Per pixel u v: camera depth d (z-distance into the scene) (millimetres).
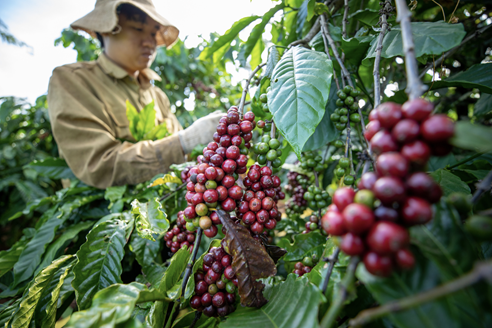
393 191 361
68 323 518
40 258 1259
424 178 365
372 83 1504
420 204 362
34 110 3348
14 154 3115
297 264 867
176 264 774
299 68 820
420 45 718
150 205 1027
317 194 1057
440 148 385
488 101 1257
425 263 445
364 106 1621
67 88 1757
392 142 400
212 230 700
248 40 1582
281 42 1633
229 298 701
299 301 591
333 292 594
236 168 724
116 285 626
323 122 1122
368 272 422
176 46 3338
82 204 1510
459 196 461
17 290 1175
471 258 436
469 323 388
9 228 3137
